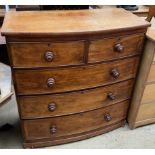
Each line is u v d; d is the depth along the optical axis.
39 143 1.50
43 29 1.08
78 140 1.59
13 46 1.06
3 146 1.54
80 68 1.23
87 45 1.15
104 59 1.25
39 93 1.25
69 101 1.34
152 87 1.51
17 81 1.18
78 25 1.17
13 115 1.82
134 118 1.65
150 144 1.60
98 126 1.59
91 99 1.40
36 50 1.10
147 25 1.25
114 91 1.46
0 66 1.53
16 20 1.19
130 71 1.43
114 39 1.21
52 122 1.41
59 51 1.13
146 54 1.39
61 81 1.24
